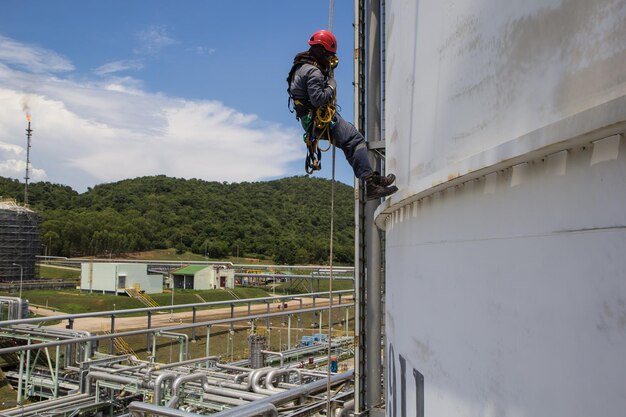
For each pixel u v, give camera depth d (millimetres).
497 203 2564
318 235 166750
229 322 12930
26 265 83688
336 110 4891
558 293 2078
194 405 8594
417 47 3879
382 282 7215
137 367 10203
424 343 3607
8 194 156625
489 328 2623
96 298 65438
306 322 34469
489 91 2674
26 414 9008
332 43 4875
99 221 138125
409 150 4094
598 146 1868
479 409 2717
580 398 1942
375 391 6992
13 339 20938
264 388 8570
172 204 166250
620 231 1769
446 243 3213
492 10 2648
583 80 1972
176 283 86625
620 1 1797
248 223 164000
